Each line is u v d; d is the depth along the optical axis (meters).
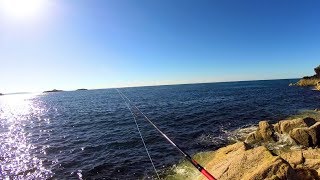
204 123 32.88
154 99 79.75
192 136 26.03
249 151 11.34
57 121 44.41
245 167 10.56
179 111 46.50
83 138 28.58
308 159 12.13
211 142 23.30
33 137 31.28
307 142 18.56
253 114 38.94
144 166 18.28
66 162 20.31
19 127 40.72
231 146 13.92
